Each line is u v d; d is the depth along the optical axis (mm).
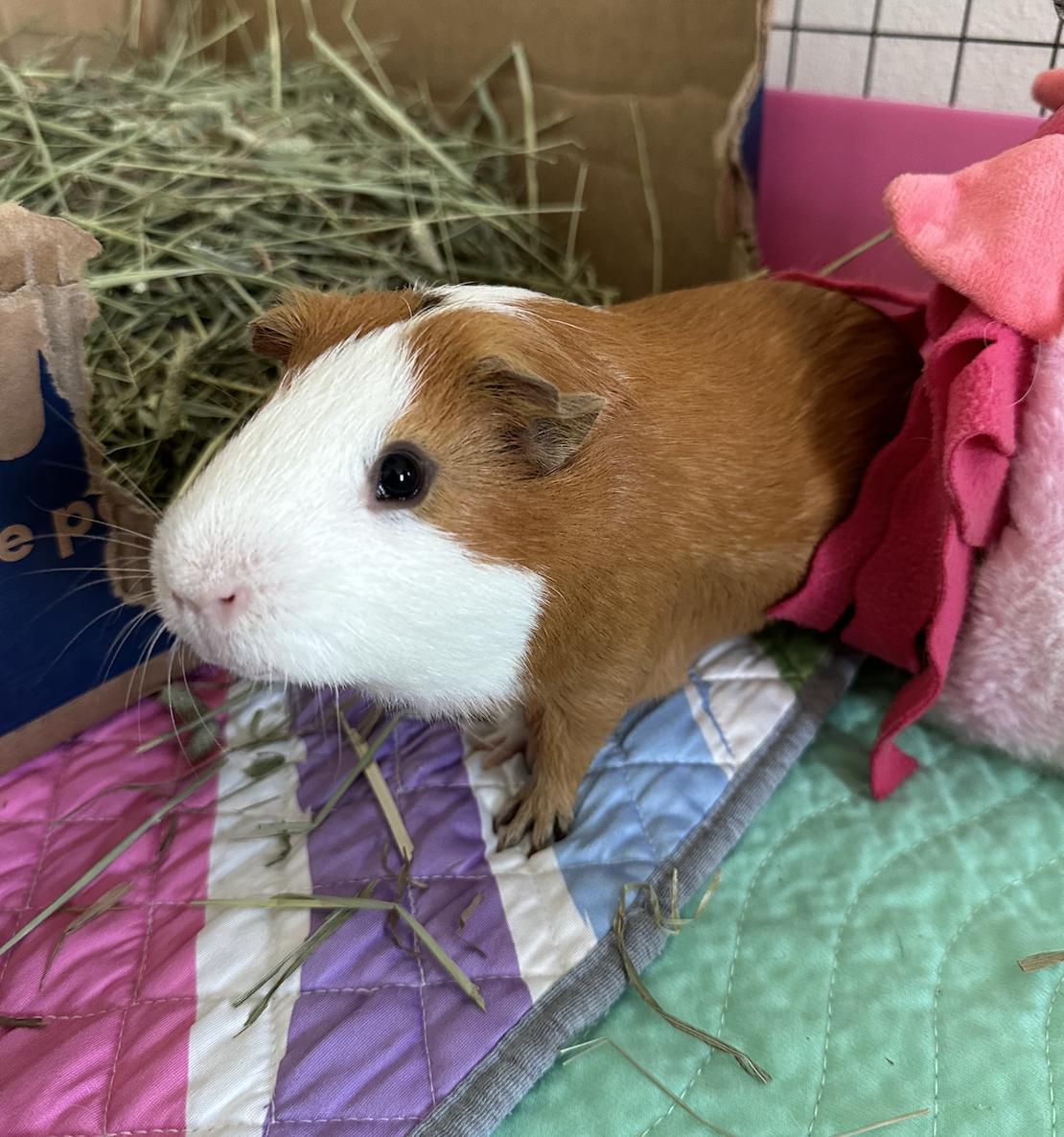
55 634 266
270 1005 212
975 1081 203
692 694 292
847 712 299
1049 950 226
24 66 371
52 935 232
